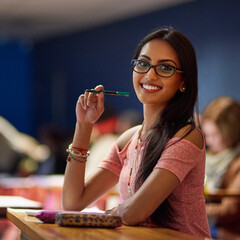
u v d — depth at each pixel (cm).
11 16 1163
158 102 240
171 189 218
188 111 237
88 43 1195
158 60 237
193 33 941
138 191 218
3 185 543
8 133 827
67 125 1265
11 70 1399
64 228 192
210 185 476
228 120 485
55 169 776
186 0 953
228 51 881
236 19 869
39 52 1371
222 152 487
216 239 421
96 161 554
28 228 194
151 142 232
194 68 240
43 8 1091
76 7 1076
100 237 172
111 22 1126
